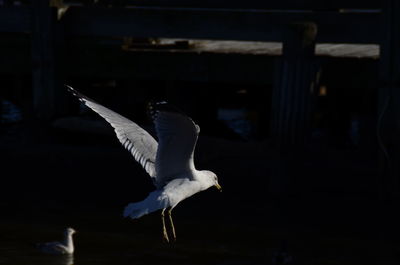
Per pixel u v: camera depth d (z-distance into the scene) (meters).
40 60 16.62
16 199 15.41
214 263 12.62
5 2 21.48
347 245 13.19
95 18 16.34
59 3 16.48
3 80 21.58
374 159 15.02
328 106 20.97
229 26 15.34
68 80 17.62
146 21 15.98
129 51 16.97
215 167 15.26
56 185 15.78
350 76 15.83
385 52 14.03
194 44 19.09
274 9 18.56
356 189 14.52
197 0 19.41
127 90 20.20
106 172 15.73
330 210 14.19
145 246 13.47
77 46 17.06
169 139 7.39
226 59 16.38
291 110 14.38
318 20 14.80
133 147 7.65
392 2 13.92
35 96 16.83
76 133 17.28
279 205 14.42
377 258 12.73
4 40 17.53
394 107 14.02
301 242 13.32
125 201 15.24
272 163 14.70
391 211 13.95
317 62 14.53
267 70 16.06
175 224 14.20
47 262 12.74
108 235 13.97
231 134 21.81
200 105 20.66
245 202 14.65
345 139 20.81
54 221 14.52
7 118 23.14
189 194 7.85
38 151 16.25
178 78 16.80
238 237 13.62
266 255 12.89
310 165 14.78
